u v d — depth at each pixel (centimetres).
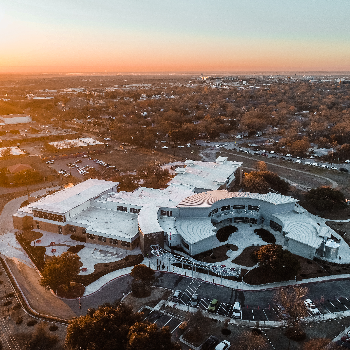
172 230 15088
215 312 10881
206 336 9888
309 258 13888
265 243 15100
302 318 10519
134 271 11981
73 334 8594
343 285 12212
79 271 12588
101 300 11562
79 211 16925
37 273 13250
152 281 12300
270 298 11544
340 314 10731
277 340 9750
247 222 17038
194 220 15912
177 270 13188
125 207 16988
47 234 16225
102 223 15862
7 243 15538
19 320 10550
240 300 11456
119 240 14712
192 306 11138
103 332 8419
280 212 16400
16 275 13100
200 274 12950
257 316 10681
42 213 16338
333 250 13662
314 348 9119
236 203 17025
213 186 19425
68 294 11850
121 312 9288
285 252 12625
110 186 19275
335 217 17538
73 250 14738
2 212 18588
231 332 10025
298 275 12800
